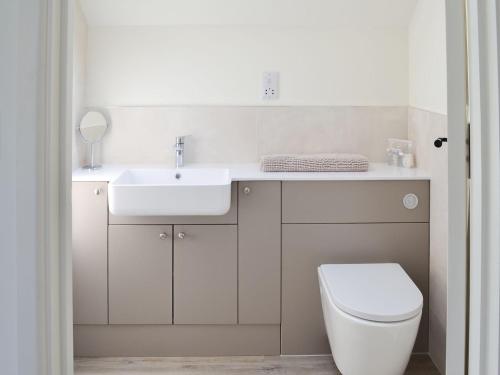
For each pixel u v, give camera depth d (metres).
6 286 1.12
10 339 1.12
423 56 2.91
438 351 2.72
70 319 1.21
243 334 2.90
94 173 2.90
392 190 2.81
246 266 2.84
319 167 2.90
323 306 2.66
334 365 2.81
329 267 2.69
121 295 2.85
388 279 2.54
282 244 2.83
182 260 2.83
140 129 3.21
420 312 2.29
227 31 3.17
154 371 2.76
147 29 3.16
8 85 1.10
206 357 2.90
